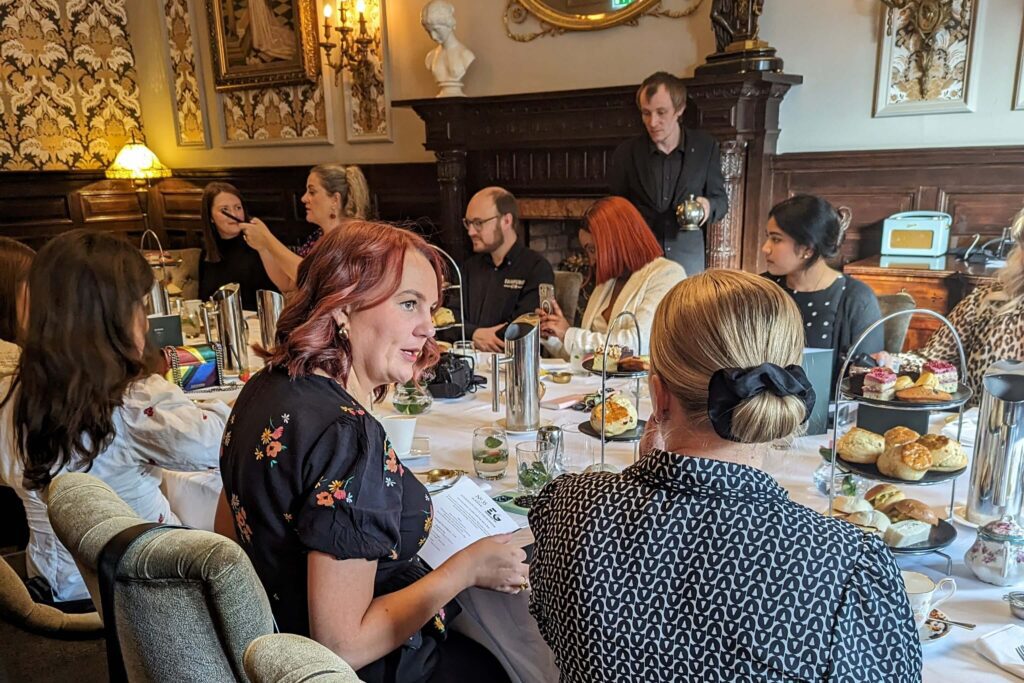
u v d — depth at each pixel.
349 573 0.92
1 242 1.63
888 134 3.44
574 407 1.86
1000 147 3.17
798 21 3.52
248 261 3.56
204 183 6.01
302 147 5.38
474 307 2.94
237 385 2.12
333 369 1.03
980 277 2.93
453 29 4.22
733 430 0.74
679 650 0.71
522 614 1.12
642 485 0.76
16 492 1.55
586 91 3.86
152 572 0.77
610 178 3.54
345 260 1.03
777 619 0.68
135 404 1.40
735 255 3.63
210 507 1.50
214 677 0.80
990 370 1.17
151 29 5.90
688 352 0.76
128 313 1.35
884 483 1.21
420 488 1.13
